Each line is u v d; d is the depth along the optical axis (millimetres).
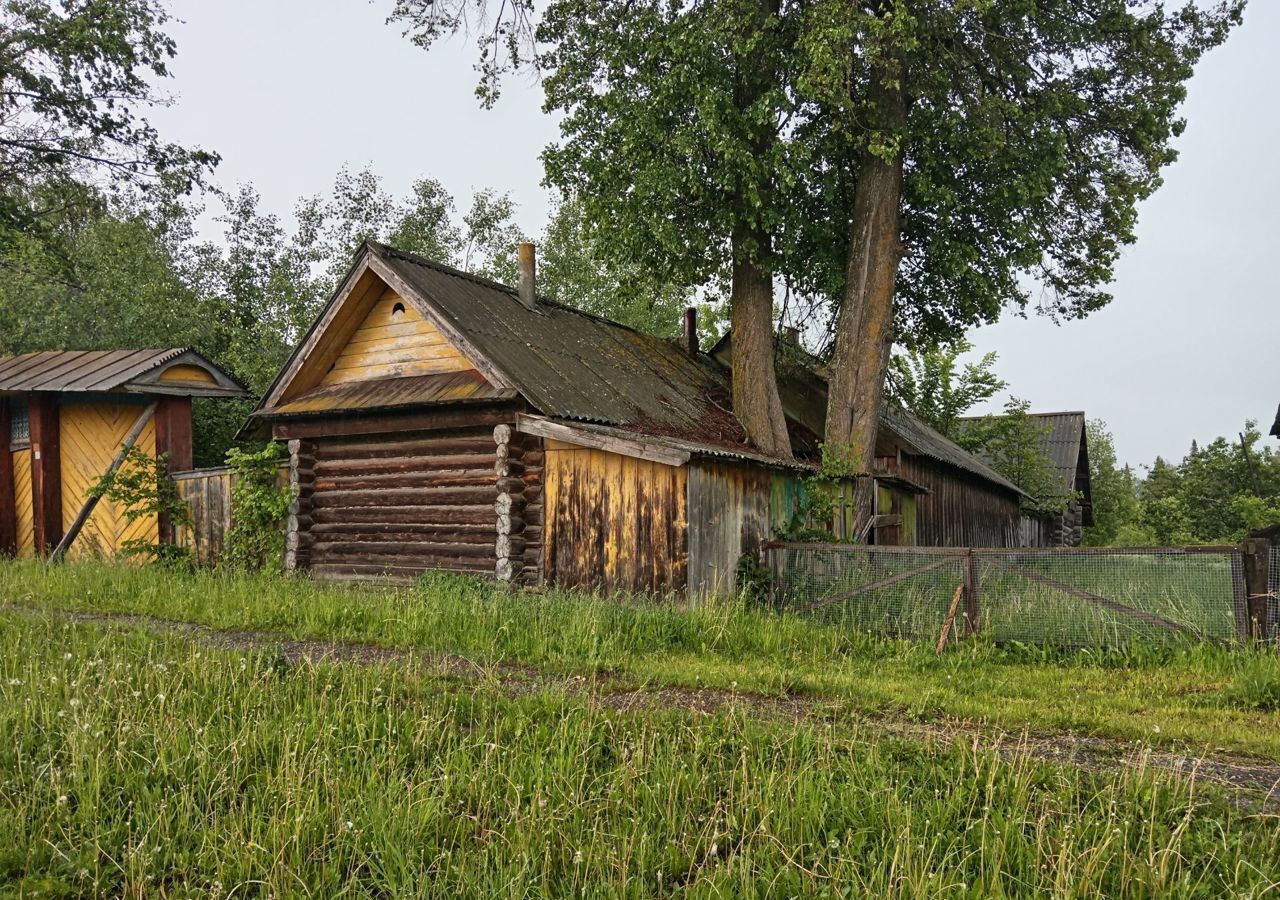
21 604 11172
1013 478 30828
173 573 13625
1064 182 17500
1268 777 5629
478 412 13266
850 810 4969
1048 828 4707
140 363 16562
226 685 6867
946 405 31031
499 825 4801
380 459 14562
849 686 7895
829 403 16922
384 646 9258
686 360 20297
